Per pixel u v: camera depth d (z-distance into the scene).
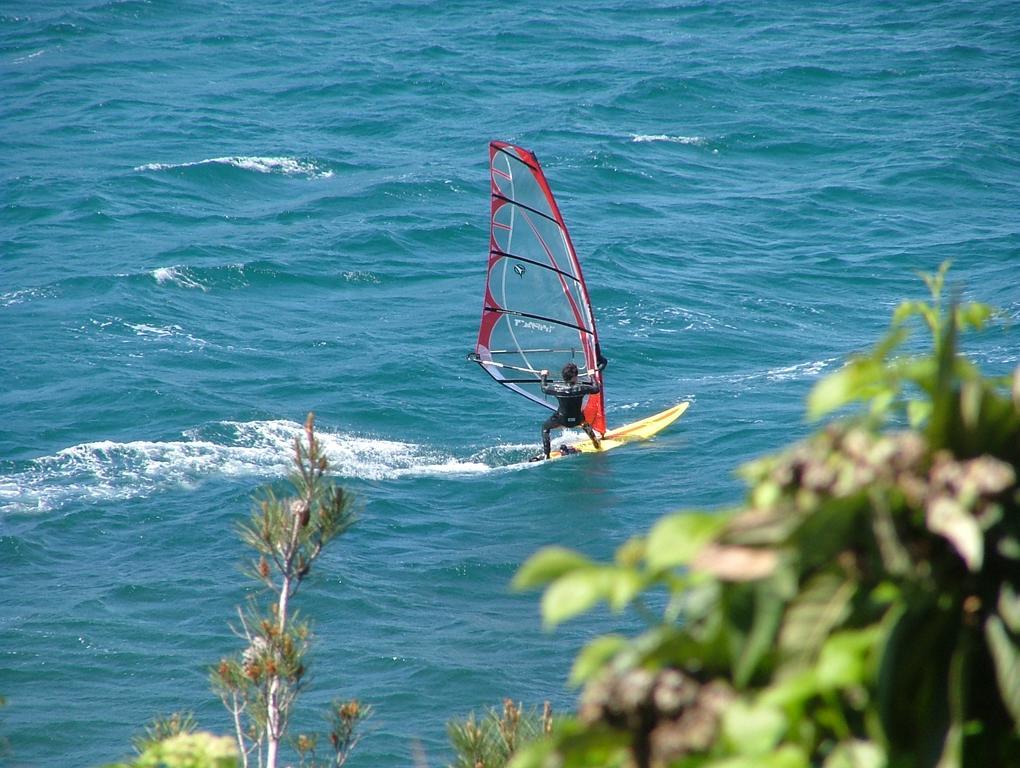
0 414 101.94
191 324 130.00
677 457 92.75
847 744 6.77
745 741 6.49
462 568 74.00
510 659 62.78
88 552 76.44
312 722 55.72
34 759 53.06
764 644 6.50
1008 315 8.95
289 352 120.88
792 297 141.50
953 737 6.59
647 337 126.00
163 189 190.00
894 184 196.38
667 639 6.88
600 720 7.06
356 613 67.69
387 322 132.38
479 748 20.58
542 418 104.19
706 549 6.66
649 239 165.75
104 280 141.88
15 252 156.38
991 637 6.66
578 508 83.25
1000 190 193.12
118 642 64.31
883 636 6.52
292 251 157.88
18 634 64.81
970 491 6.44
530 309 96.56
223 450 94.81
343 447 95.88
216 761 12.93
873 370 7.25
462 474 90.31
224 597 69.44
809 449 6.99
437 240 166.62
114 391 107.06
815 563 6.79
